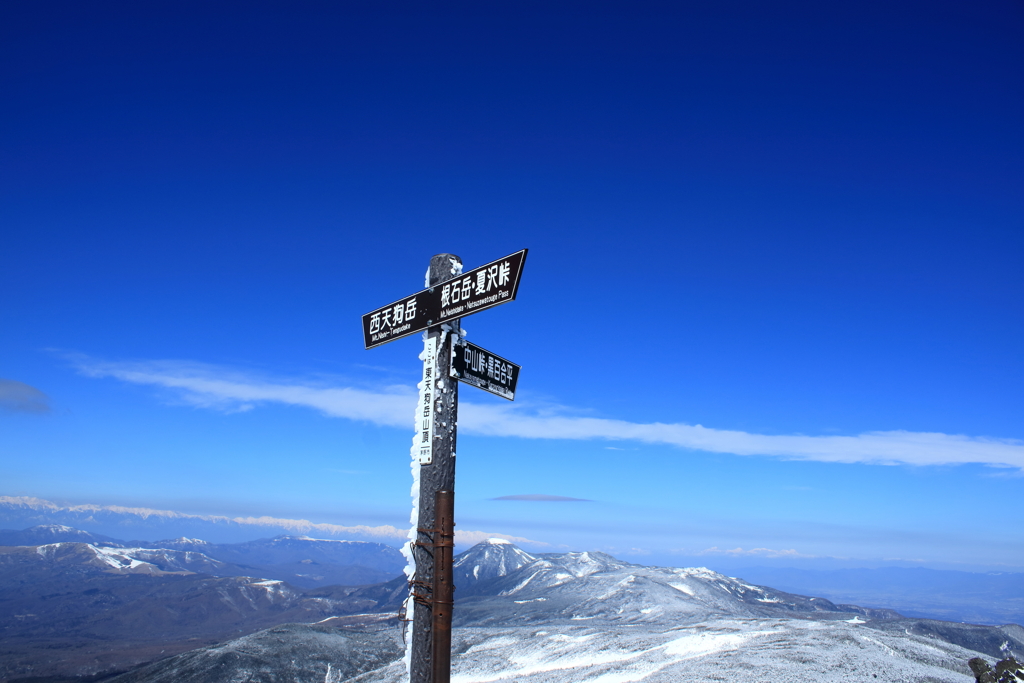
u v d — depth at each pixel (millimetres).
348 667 126312
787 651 44625
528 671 75062
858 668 36719
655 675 42938
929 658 44844
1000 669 15797
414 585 7426
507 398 9234
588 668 61281
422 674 7043
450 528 7273
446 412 7863
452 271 8492
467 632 135125
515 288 7195
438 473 7652
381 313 9336
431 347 8188
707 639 63812
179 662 132125
